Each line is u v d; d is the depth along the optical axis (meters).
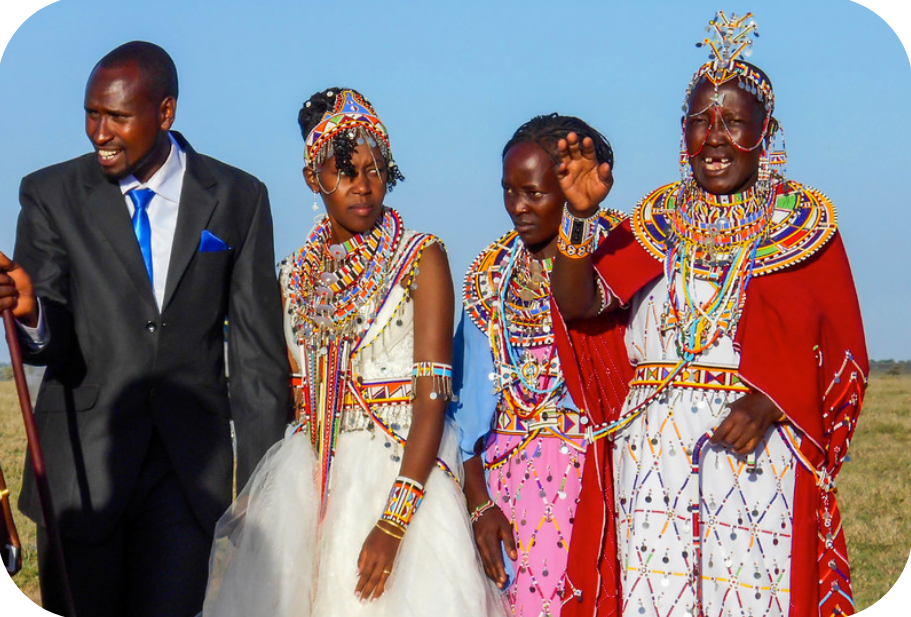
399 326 4.95
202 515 5.32
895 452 13.24
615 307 4.96
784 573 4.61
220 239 5.37
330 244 5.07
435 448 4.82
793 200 4.86
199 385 5.33
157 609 5.30
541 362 5.21
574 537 4.99
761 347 4.66
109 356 5.21
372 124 4.91
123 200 5.29
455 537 4.79
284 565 4.81
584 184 4.56
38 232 5.26
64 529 5.18
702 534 4.66
